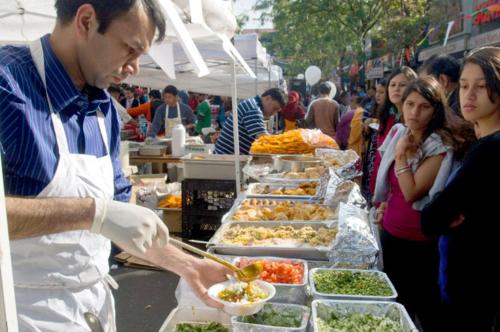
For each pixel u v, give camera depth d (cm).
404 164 266
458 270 196
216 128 1252
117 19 128
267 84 1162
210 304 173
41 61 133
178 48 579
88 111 149
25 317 134
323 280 204
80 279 144
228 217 288
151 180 545
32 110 125
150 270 410
